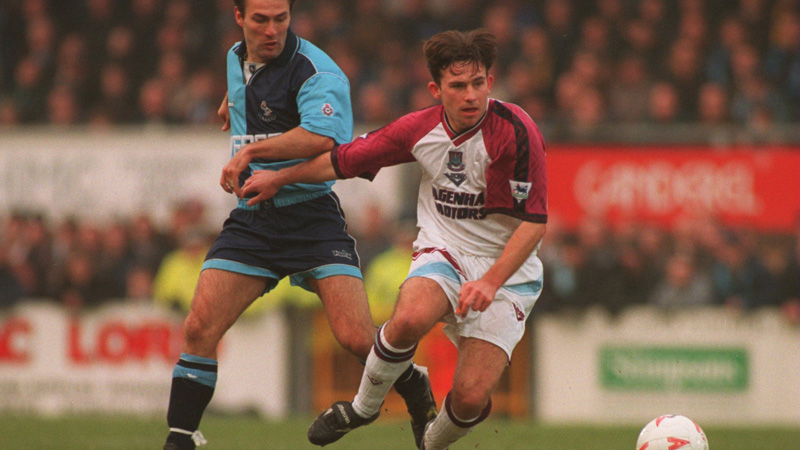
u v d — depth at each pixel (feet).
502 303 56.70
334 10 169.78
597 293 133.39
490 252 57.16
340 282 58.70
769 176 136.67
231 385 133.18
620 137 139.54
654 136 139.54
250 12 56.70
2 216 142.51
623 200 138.00
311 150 57.00
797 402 130.31
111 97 161.17
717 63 159.43
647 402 131.64
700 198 137.49
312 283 59.72
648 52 161.17
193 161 142.61
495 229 56.70
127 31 169.99
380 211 134.82
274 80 58.44
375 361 55.77
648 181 137.69
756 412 130.72
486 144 54.60
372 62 161.68
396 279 130.11
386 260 131.13
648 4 165.89
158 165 142.72
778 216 136.56
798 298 133.69
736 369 131.13
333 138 57.31
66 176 143.43
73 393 134.00
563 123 144.87
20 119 158.40
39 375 134.51
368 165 56.49
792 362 130.93
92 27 170.91
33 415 120.67
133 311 134.10
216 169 142.51
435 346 129.18
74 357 134.41
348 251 59.72
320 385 133.59
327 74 58.23
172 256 139.44
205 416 131.34
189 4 172.24
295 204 58.85
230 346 133.39
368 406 57.98
